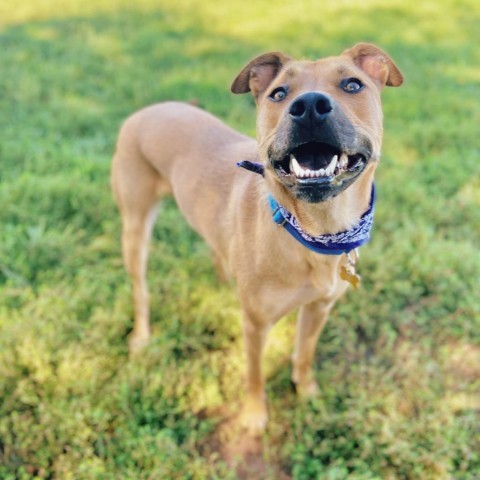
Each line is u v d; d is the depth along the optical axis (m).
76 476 0.73
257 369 0.79
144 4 2.73
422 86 1.75
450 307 0.98
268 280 0.68
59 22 2.43
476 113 1.56
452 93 1.69
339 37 2.22
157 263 1.07
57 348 0.89
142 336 0.94
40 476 0.74
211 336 0.96
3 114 1.57
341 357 0.92
